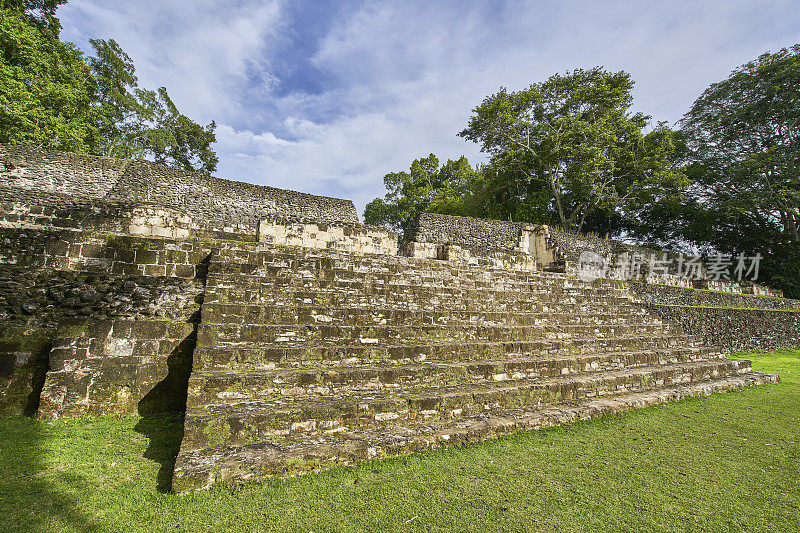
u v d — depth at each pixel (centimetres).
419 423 483
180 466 339
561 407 586
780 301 2228
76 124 1769
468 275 1097
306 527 291
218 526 289
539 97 2703
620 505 344
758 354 1534
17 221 830
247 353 489
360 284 817
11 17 1591
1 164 1283
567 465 421
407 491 348
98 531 280
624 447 481
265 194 1789
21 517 292
